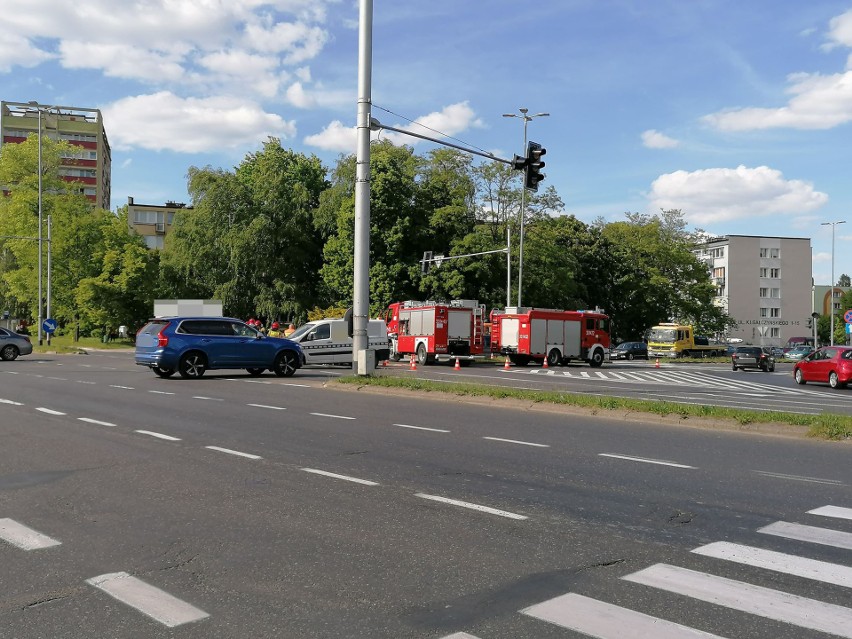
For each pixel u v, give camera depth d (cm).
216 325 2281
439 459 907
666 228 7412
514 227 5447
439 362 4175
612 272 6975
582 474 828
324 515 634
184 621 410
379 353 3331
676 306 7219
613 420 1357
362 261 1998
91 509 650
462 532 586
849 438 1109
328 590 457
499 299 5338
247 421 1237
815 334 7119
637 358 6300
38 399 1552
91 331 6425
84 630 399
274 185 5803
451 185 5488
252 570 494
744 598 446
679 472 848
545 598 445
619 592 455
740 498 718
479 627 402
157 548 541
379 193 5166
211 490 724
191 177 5847
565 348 4106
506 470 845
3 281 6994
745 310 10706
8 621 411
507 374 2975
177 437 1054
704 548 550
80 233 6091
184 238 5862
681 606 433
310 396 1708
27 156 6209
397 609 427
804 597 449
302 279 5897
